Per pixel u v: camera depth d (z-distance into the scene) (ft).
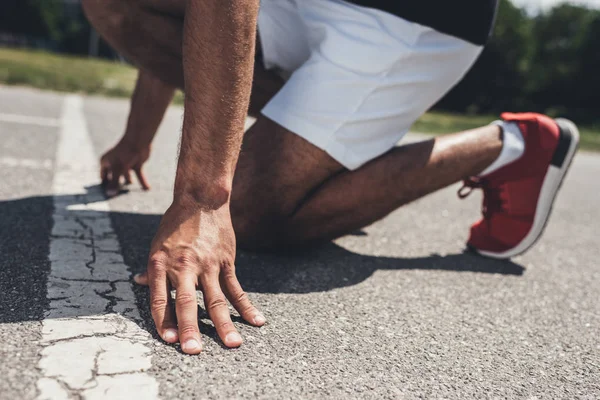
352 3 5.79
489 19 6.14
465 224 9.32
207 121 4.23
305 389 3.69
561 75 118.42
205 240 4.32
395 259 6.92
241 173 5.80
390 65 5.70
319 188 6.02
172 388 3.43
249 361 3.92
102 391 3.29
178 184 4.45
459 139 6.41
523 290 6.40
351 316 4.98
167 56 6.57
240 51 4.12
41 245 5.56
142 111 7.57
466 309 5.58
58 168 9.02
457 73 6.30
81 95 22.74
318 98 5.70
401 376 4.06
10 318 4.01
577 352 4.93
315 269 6.10
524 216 7.02
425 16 5.73
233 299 4.53
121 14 6.23
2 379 3.26
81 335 3.90
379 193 6.02
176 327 4.07
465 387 4.05
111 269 5.18
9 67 26.23
